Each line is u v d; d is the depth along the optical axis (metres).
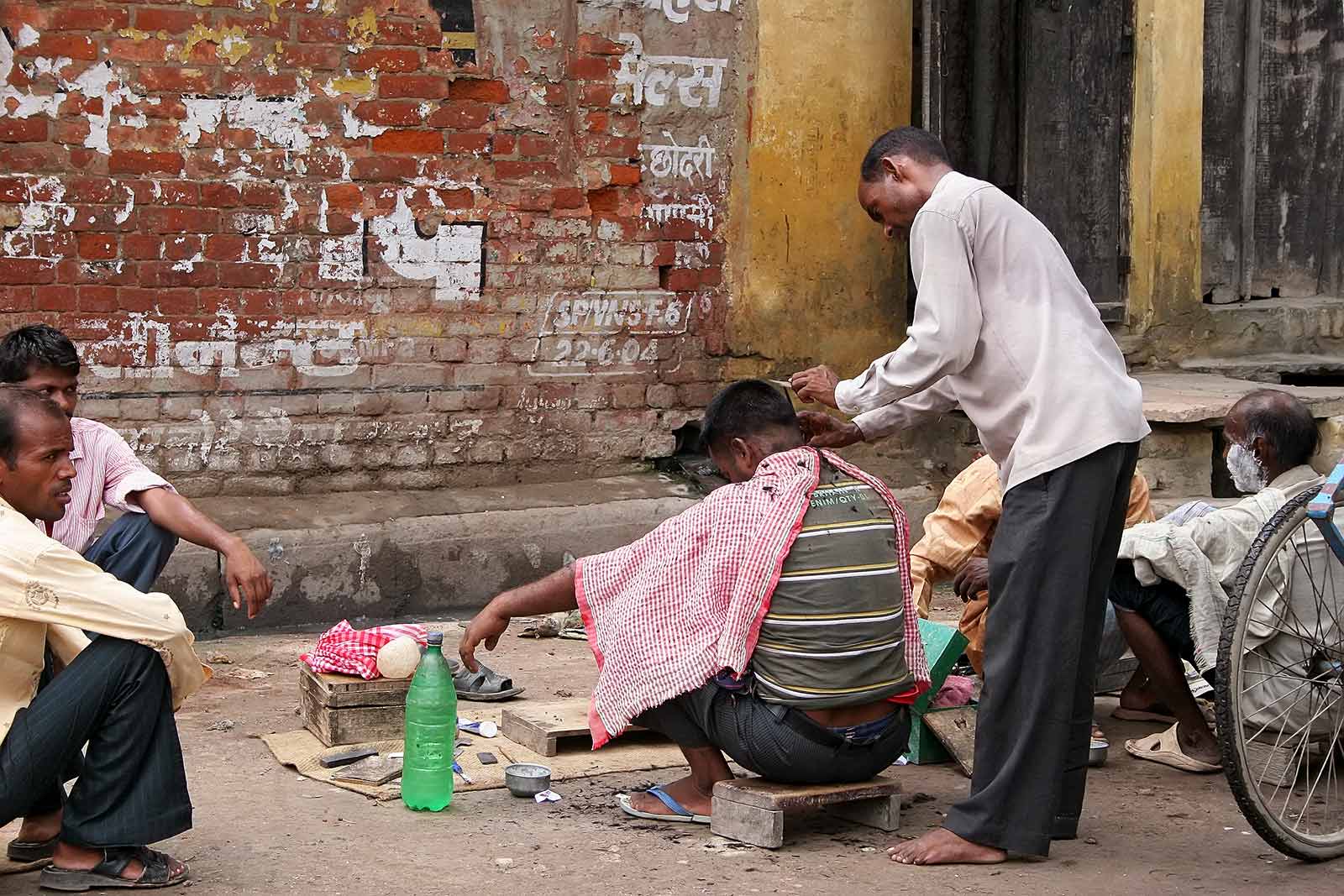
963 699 4.86
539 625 6.42
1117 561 4.64
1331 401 7.64
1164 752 4.80
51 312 6.34
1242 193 8.85
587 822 4.11
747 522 3.90
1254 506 4.64
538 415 7.25
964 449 7.81
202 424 6.61
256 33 6.55
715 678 3.92
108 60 6.33
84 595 3.36
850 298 7.82
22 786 3.34
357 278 6.83
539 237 7.16
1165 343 8.48
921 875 3.73
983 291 3.88
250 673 5.67
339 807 4.21
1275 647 4.39
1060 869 3.81
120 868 3.52
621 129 7.27
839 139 7.71
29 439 3.37
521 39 7.07
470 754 4.66
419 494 6.96
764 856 3.85
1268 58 8.88
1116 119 8.31
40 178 6.28
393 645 4.75
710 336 7.57
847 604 3.85
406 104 6.84
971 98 8.16
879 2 7.73
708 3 7.38
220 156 6.54
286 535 6.38
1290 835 3.85
